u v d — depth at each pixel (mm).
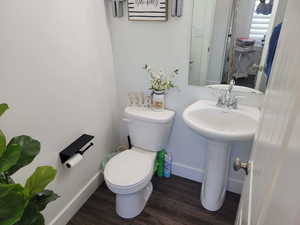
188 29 1577
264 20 1386
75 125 1625
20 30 1124
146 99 1904
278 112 525
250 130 1362
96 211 1826
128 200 1670
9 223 669
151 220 1746
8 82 1106
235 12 1434
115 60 1944
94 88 1771
